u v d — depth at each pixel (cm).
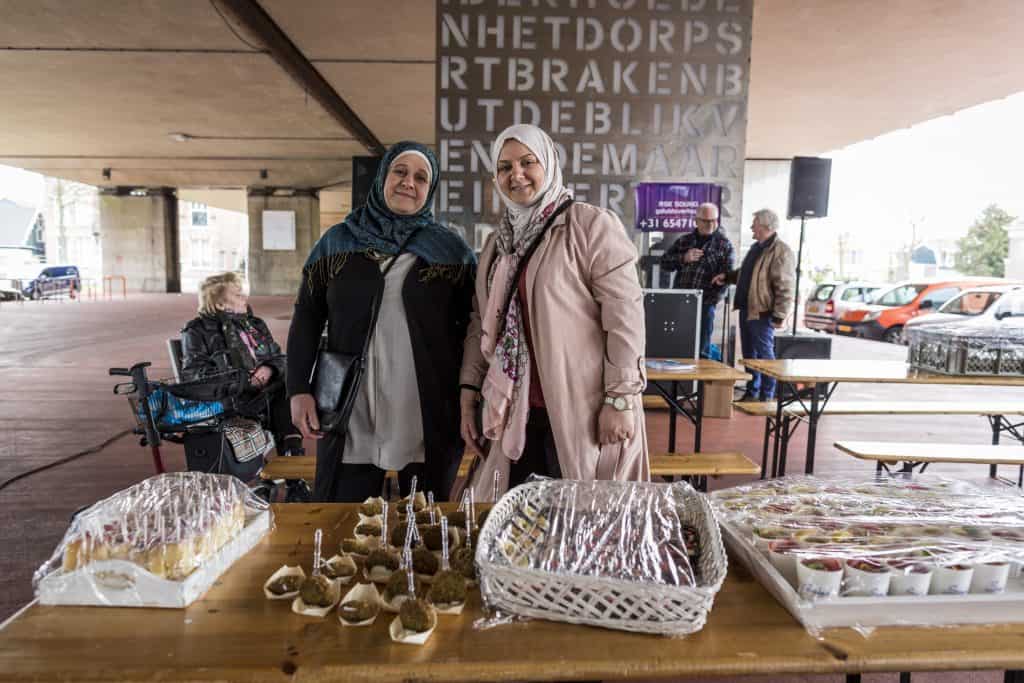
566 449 167
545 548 114
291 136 1256
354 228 199
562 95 439
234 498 132
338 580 113
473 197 441
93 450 445
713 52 440
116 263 2138
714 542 112
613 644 97
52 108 1039
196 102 991
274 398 313
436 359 193
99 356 844
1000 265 2953
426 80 845
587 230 167
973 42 621
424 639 96
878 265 4128
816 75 729
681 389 564
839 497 140
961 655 95
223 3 593
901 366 385
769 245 573
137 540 111
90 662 92
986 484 149
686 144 447
